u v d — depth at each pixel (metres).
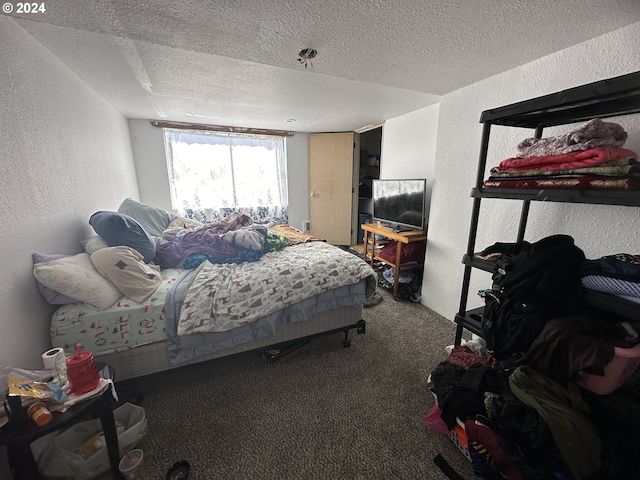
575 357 0.87
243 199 4.25
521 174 1.14
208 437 1.26
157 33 1.26
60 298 1.26
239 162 4.14
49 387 0.86
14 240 1.13
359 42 1.34
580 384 0.91
